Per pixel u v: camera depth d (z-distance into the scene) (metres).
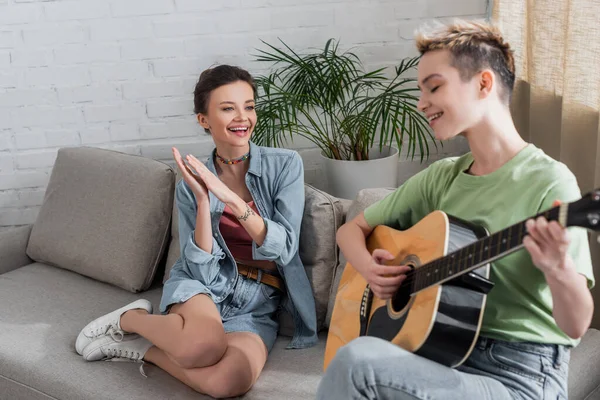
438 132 1.54
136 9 3.08
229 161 2.31
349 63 3.10
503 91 1.52
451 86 1.49
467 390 1.43
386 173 2.89
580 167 2.29
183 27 3.10
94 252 2.69
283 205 2.27
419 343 1.44
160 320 2.10
